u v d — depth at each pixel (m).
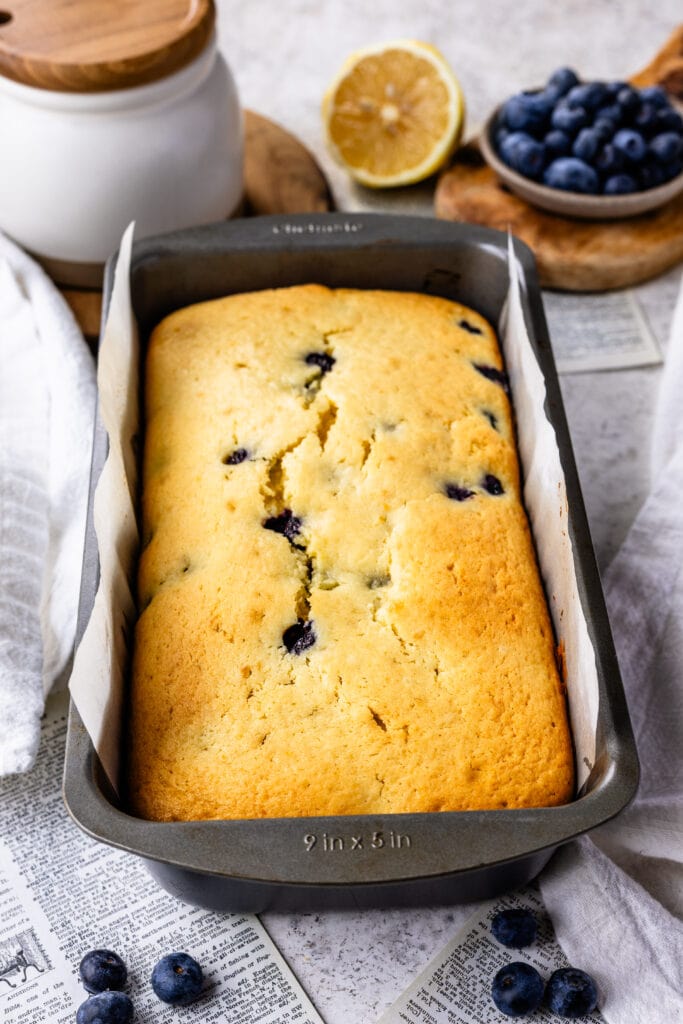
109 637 0.50
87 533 0.51
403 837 0.46
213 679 0.51
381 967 0.52
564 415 0.55
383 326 0.61
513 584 0.54
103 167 0.63
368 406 0.58
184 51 0.61
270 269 0.62
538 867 0.52
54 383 0.63
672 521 0.59
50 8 0.62
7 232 0.66
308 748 0.50
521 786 0.50
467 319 0.62
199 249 0.60
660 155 0.70
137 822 0.46
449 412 0.58
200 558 0.54
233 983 0.51
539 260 0.70
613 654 0.50
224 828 0.46
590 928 0.52
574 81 0.71
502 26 0.84
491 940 0.52
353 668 0.52
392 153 0.74
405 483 0.56
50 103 0.61
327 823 0.47
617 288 0.72
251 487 0.55
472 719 0.51
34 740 0.54
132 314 0.60
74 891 0.53
